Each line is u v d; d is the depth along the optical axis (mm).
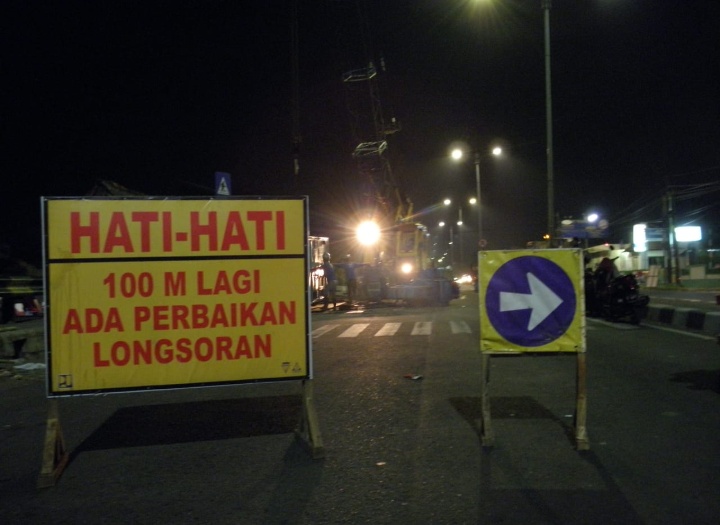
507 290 6254
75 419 8078
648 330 15359
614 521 4680
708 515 4750
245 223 6188
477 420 7371
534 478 5543
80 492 5527
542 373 10031
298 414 7895
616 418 7316
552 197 22578
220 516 4953
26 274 23625
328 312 24203
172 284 6055
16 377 11164
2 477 5953
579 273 6168
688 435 6652
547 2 22250
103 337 5930
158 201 6047
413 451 6348
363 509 5008
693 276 44781
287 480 5664
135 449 6684
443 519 4785
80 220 5914
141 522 4887
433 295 26250
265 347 6227
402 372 10484
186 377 6078
